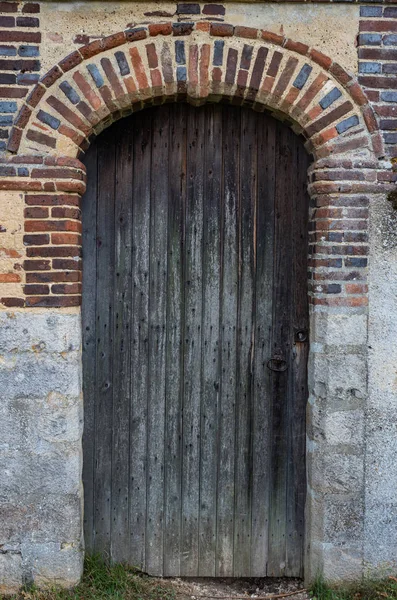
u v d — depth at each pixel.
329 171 3.21
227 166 3.54
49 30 3.13
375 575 3.34
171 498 3.62
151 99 3.29
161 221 3.53
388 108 3.21
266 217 3.55
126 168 3.51
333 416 3.29
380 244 3.25
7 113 3.14
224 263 3.56
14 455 3.20
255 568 3.64
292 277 3.57
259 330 3.58
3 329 3.16
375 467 3.32
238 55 3.18
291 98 3.21
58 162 3.13
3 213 3.14
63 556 3.25
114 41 3.12
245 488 3.63
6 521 3.22
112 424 3.58
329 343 3.27
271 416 3.61
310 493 3.44
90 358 3.54
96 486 3.58
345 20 3.20
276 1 3.16
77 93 3.15
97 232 3.51
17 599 3.21
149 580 3.59
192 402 3.59
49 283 3.18
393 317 3.28
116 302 3.54
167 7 3.15
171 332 3.57
